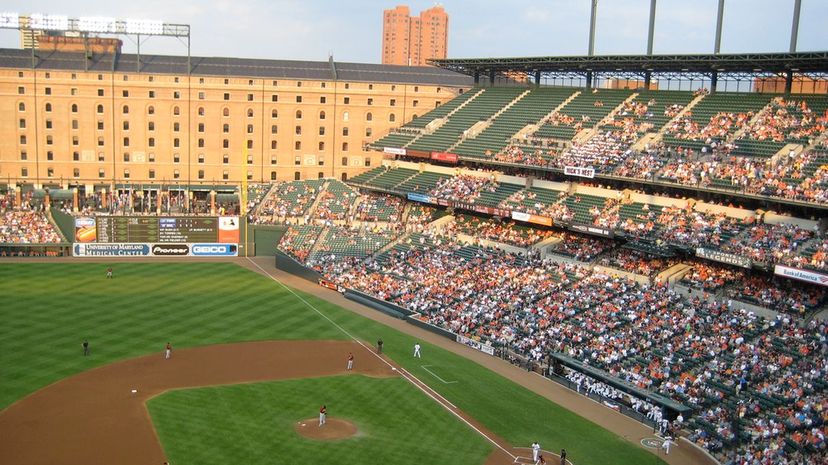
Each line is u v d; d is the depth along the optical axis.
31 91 121.31
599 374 60.16
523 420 54.62
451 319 77.56
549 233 92.69
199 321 75.38
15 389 54.50
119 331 70.25
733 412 53.81
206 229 110.19
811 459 46.47
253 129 131.00
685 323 66.31
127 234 107.31
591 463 48.12
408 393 58.50
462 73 126.31
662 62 90.12
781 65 81.44
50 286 85.94
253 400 54.97
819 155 73.81
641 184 87.00
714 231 74.69
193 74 126.88
